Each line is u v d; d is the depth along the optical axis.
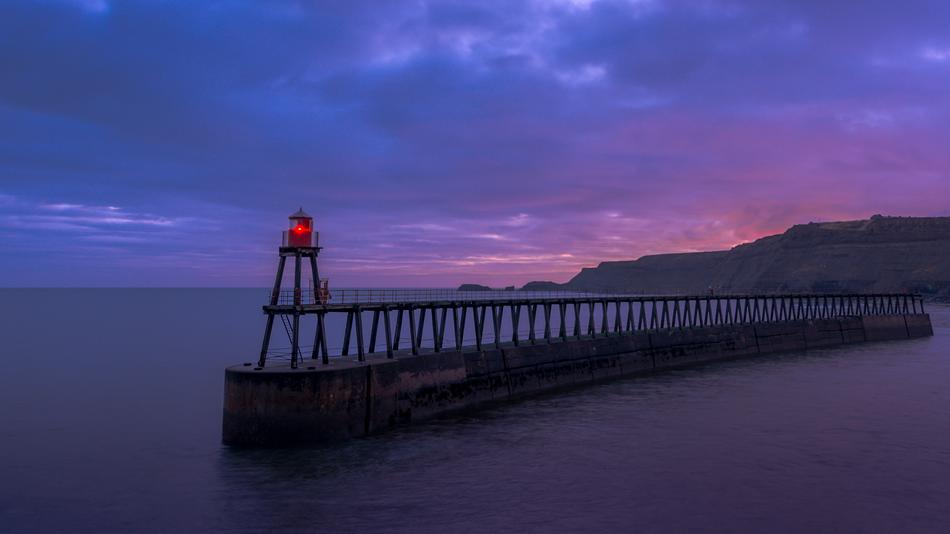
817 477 24.77
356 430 29.97
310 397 28.45
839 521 20.66
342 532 20.03
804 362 61.59
